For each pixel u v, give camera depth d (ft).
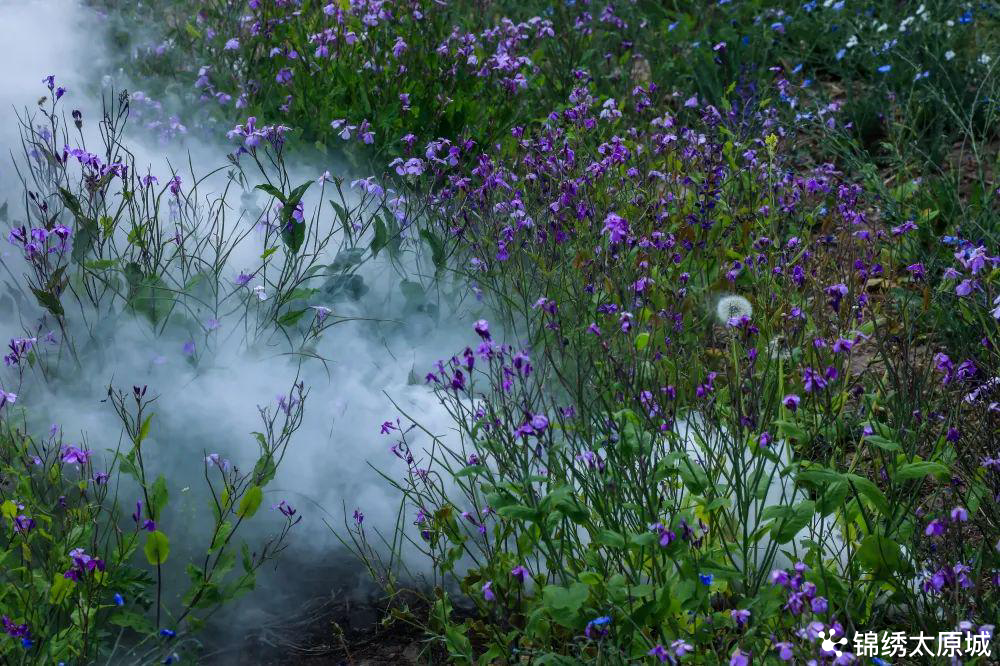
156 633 8.13
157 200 11.76
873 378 10.72
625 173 14.67
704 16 22.47
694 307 12.40
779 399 9.89
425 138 15.39
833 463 8.94
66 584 7.75
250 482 9.23
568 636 8.50
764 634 7.64
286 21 17.93
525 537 8.78
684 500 9.09
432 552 9.11
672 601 7.72
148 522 8.27
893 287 13.71
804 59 21.62
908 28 20.77
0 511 8.37
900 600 8.07
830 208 15.48
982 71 19.35
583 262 12.34
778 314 12.09
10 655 7.47
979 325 12.30
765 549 9.24
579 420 9.39
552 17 21.86
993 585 8.09
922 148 18.45
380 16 17.70
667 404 9.51
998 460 8.84
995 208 15.47
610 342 10.62
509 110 16.90
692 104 17.12
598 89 19.84
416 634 9.18
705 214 13.92
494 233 12.75
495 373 11.01
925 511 9.31
